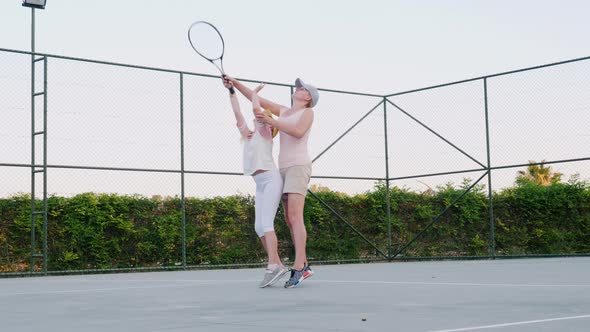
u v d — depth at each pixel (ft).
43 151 26.71
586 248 35.65
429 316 9.14
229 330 8.05
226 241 32.04
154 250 30.32
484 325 8.02
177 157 29.94
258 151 15.94
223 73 16.94
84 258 28.73
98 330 8.36
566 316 8.91
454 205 36.29
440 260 35.94
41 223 27.68
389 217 35.96
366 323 8.52
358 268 26.53
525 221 36.47
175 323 8.87
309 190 34.06
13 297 13.98
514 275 18.65
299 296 12.92
